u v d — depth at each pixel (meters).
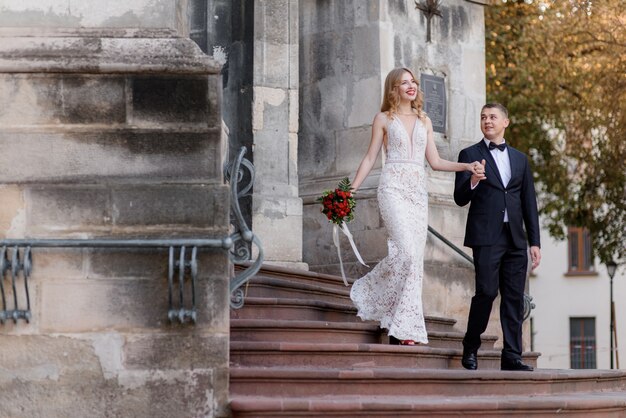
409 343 11.97
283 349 10.60
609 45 26.28
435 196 17.09
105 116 9.58
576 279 60.19
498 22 26.61
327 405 9.30
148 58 9.59
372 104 16.78
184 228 9.50
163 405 9.31
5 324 9.35
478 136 18.22
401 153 12.32
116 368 9.33
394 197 12.22
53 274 9.38
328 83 17.31
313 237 17.23
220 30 16.58
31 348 9.34
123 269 9.41
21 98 9.56
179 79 9.62
